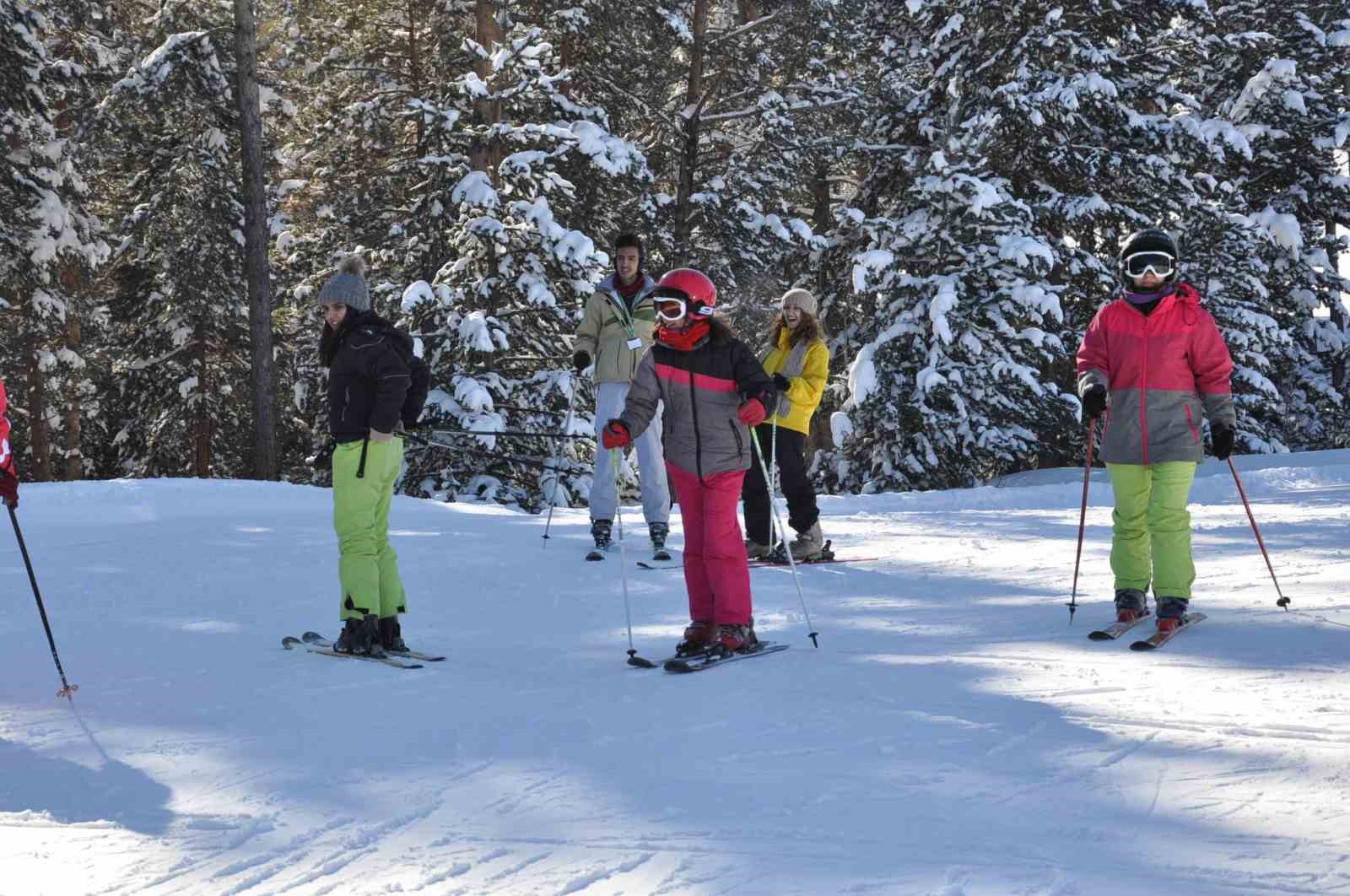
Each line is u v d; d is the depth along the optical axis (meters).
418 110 19.20
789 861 2.58
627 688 4.36
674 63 25.03
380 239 23.12
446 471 18.92
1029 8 20.91
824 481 21.95
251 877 2.59
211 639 5.49
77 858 2.73
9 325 25.06
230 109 25.44
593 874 2.55
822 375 7.63
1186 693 3.97
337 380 5.10
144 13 26.17
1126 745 3.38
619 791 3.10
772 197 24.19
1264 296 23.55
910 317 19.72
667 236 23.55
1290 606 5.45
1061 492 12.81
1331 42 27.52
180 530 9.57
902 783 3.10
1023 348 19.42
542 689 4.37
